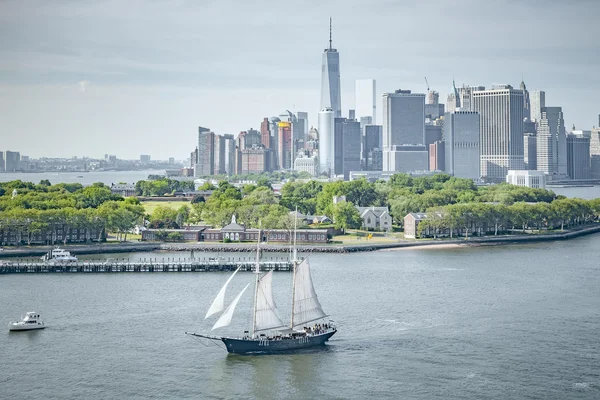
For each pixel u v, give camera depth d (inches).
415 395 6875.0
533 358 7780.5
